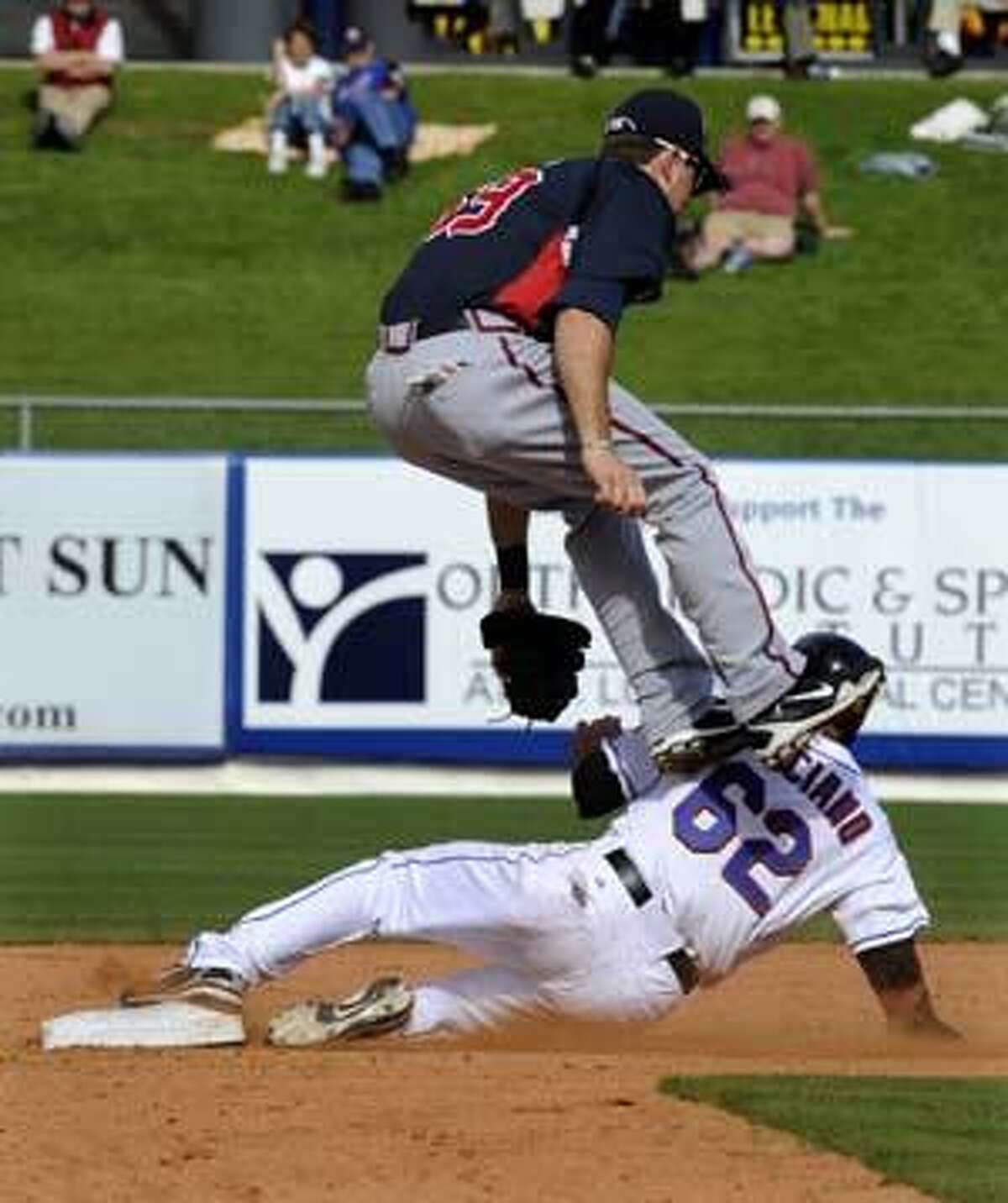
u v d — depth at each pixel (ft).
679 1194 79.36
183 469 224.12
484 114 402.93
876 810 104.27
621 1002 103.19
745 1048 107.86
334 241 374.22
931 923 155.74
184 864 181.47
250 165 393.09
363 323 353.51
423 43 428.56
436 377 94.38
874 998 125.08
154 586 224.33
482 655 224.33
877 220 378.73
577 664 105.50
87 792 223.10
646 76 416.67
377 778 225.35
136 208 382.22
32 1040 107.45
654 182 95.61
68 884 172.35
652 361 339.77
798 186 365.20
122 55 422.82
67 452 228.43
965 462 225.56
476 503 223.92
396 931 102.27
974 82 416.67
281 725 224.74
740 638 96.84
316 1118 88.74
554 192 95.30
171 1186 80.02
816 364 341.21
